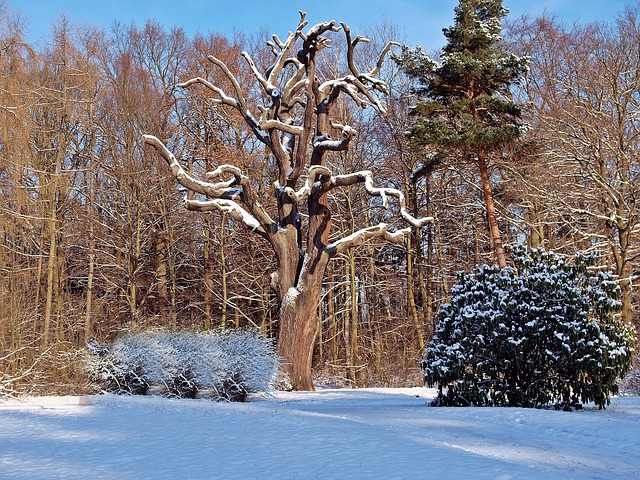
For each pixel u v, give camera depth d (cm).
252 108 3491
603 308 1620
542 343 1602
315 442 923
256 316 3875
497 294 1666
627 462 935
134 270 3334
